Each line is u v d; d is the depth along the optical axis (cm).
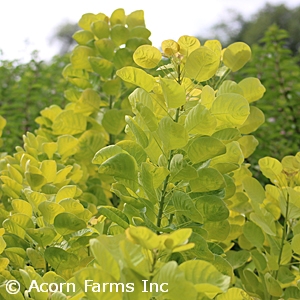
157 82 110
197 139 105
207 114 103
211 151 106
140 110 107
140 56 112
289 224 137
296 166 130
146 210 114
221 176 108
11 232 125
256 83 128
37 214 128
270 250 142
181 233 83
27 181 135
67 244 122
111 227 115
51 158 157
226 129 113
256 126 137
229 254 142
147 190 110
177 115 111
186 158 113
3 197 152
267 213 133
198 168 112
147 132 114
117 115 164
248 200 140
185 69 110
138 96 111
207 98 110
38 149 163
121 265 88
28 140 160
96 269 85
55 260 117
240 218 141
